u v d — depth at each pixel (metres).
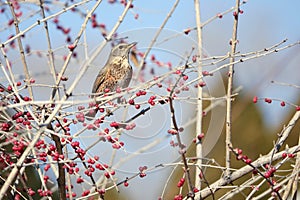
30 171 12.98
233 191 10.01
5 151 10.07
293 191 10.05
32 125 9.25
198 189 10.31
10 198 10.31
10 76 10.62
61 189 9.66
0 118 10.18
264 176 9.68
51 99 9.40
